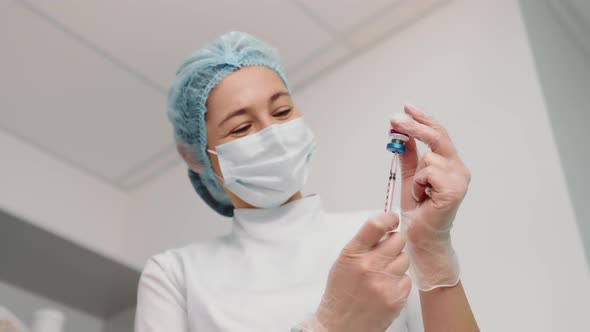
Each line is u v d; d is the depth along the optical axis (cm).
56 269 288
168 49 292
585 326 197
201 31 287
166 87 308
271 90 165
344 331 112
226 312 140
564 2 270
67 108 315
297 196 168
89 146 336
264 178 160
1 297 289
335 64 308
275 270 149
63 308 306
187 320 147
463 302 119
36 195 326
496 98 249
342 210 268
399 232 119
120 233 350
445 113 259
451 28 277
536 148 231
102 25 280
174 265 155
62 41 286
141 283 154
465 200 236
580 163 235
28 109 315
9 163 323
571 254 208
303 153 164
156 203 347
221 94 167
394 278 111
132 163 347
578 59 275
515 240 220
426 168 114
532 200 223
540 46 256
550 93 244
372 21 291
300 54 302
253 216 161
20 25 279
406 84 278
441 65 272
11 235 271
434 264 117
